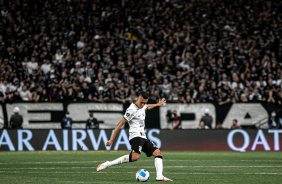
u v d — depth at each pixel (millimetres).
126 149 61250
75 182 25188
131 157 25125
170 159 46938
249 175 30266
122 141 61312
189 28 91188
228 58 82875
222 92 71375
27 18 87375
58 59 78812
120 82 71312
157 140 61906
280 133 63469
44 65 75562
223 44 87312
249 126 67312
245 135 62938
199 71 79062
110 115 65500
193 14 95000
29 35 84750
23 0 89062
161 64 80312
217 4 97062
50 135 59750
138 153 25016
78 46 82125
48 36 84562
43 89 68000
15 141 58625
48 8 90000
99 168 25812
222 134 62812
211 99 70250
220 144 62531
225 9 96375
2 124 62531
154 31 89125
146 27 89688
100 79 73125
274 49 89750
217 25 92438
